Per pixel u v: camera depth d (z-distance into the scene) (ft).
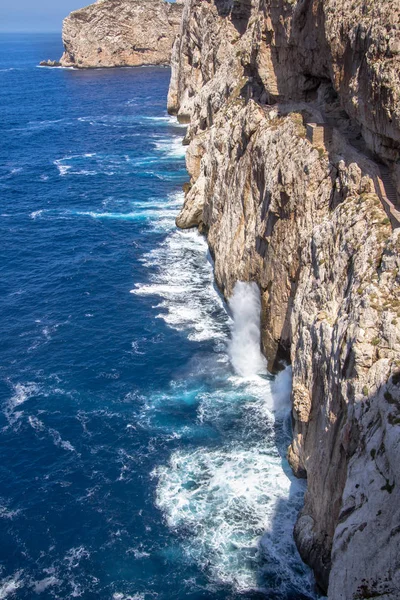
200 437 136.46
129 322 182.39
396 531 71.92
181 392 151.12
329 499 96.27
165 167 341.21
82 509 120.47
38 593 105.40
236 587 103.96
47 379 157.99
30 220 263.29
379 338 86.02
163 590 104.53
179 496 121.80
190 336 174.09
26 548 113.19
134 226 255.50
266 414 142.10
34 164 350.43
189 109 443.32
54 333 177.88
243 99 211.00
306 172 128.67
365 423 82.28
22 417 145.07
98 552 111.86
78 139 412.36
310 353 107.65
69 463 131.54
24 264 221.87
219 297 195.31
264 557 108.27
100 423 142.51
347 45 113.80
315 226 116.98
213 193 208.03
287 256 136.67
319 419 104.27
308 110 145.18
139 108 526.57
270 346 150.10
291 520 114.52
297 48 147.54
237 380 154.20
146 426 140.67
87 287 204.54
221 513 117.29
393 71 98.02
